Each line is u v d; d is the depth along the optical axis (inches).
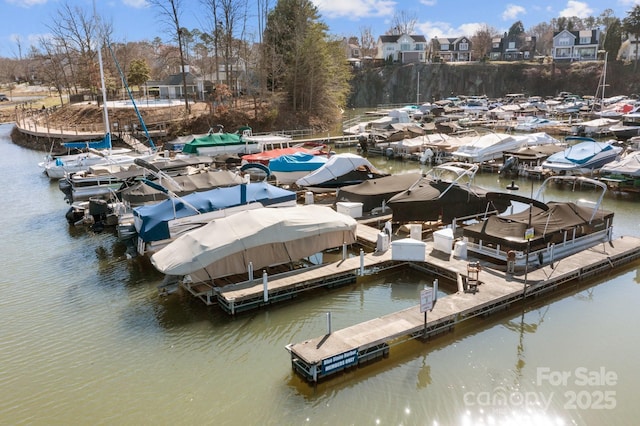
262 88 2496.3
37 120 2620.6
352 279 698.8
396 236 859.4
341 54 3021.7
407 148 1690.5
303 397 455.5
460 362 502.0
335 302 645.9
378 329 522.3
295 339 558.9
